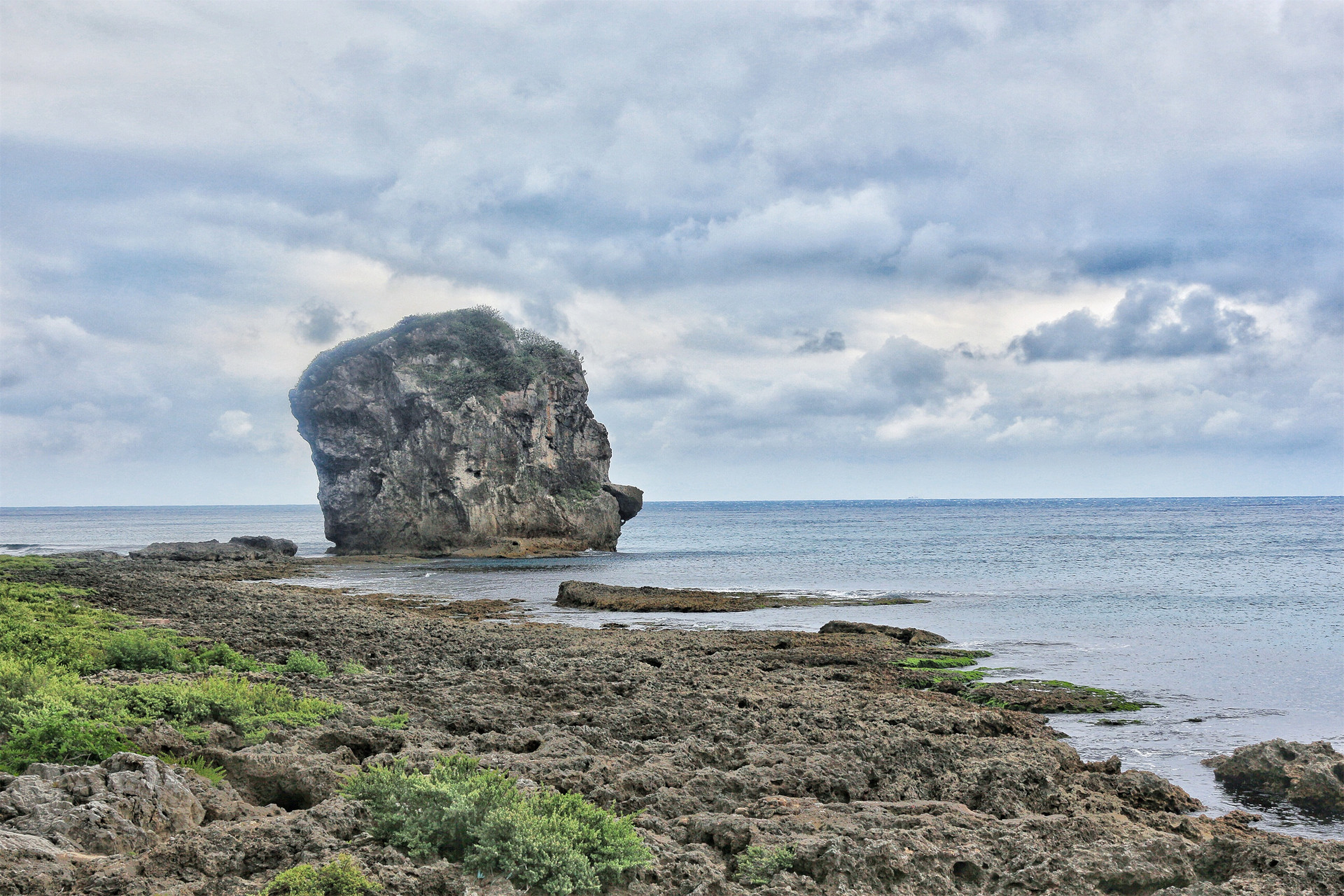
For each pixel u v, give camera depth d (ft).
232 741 41.78
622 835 30.19
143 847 28.07
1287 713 70.64
